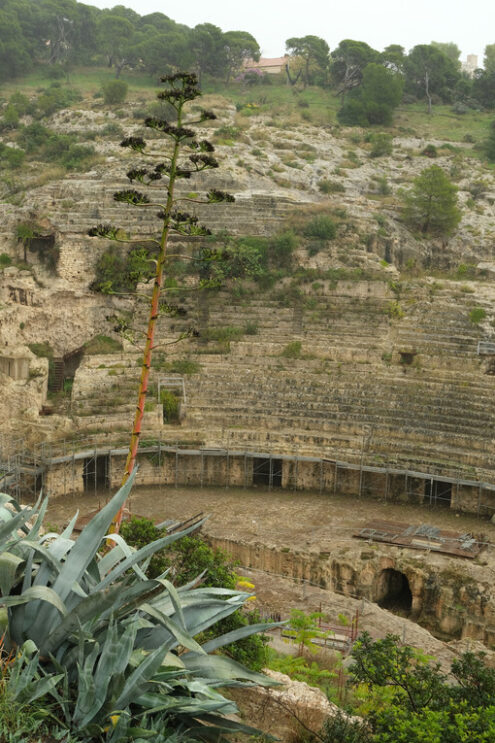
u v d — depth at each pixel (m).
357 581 42.97
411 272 79.00
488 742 12.46
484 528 47.72
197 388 59.72
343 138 108.62
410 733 13.15
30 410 56.62
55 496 52.50
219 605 13.25
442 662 31.20
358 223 78.00
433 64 133.75
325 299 68.56
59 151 96.38
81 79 135.12
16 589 13.15
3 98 119.44
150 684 11.19
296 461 54.06
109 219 73.50
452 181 97.50
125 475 19.58
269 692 15.91
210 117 19.42
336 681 24.11
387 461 52.16
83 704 10.93
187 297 68.94
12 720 10.49
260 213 78.81
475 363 59.22
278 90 132.25
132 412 57.41
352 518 49.38
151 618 12.91
